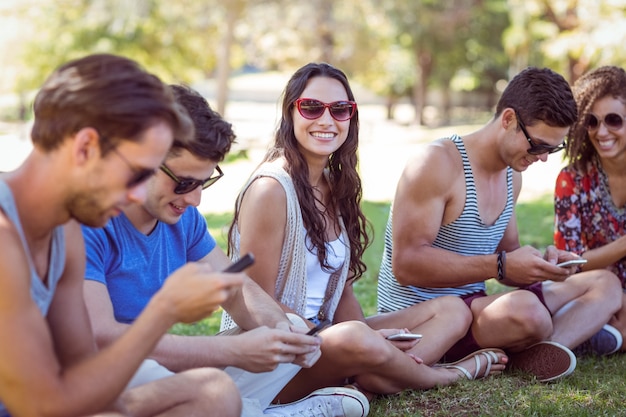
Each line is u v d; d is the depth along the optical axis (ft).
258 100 185.98
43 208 6.94
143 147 6.75
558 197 15.44
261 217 11.46
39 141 6.79
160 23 90.27
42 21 91.81
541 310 12.61
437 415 11.07
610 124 14.51
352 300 12.92
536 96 12.74
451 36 117.80
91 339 7.88
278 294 11.83
